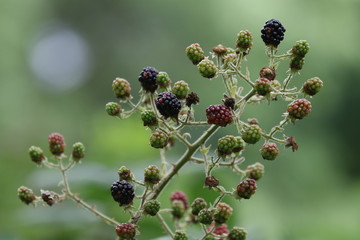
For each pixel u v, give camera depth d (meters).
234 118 3.86
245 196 3.89
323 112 24.84
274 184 22.91
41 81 32.00
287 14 24.66
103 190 6.21
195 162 4.01
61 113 29.09
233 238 3.97
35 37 32.59
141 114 3.91
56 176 6.43
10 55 28.86
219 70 3.92
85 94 32.81
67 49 34.50
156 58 30.44
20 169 9.36
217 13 27.25
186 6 28.61
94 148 8.72
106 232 6.18
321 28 24.58
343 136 24.88
